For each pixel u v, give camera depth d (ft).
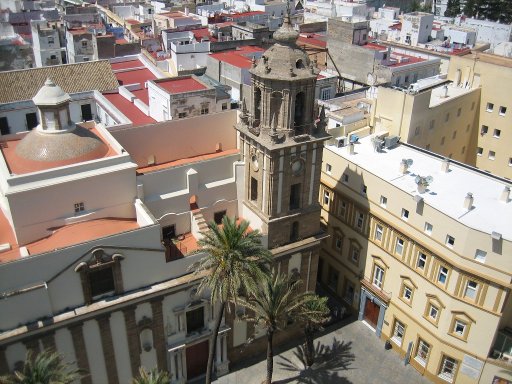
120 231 138.72
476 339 144.66
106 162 139.44
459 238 138.62
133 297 131.34
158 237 132.77
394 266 162.81
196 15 434.71
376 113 206.49
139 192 147.54
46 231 135.03
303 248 159.02
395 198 156.35
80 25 408.26
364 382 158.71
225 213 169.07
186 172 158.92
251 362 164.86
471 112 240.73
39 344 124.06
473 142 250.78
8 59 340.18
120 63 283.79
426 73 300.20
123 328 135.23
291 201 155.84
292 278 162.91
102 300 129.90
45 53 352.49
